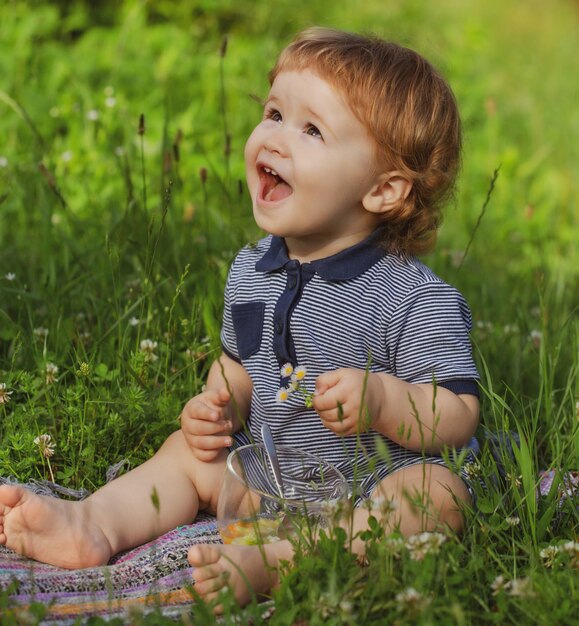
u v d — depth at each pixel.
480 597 2.05
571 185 5.74
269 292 2.58
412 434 2.38
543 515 2.33
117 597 2.09
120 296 3.37
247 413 2.72
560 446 2.73
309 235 2.55
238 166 5.00
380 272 2.51
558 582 2.06
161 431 2.77
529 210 4.48
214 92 5.93
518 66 8.69
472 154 6.04
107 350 3.15
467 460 2.50
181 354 3.09
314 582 1.94
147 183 4.64
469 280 4.23
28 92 5.24
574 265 4.68
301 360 2.52
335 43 2.56
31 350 3.09
